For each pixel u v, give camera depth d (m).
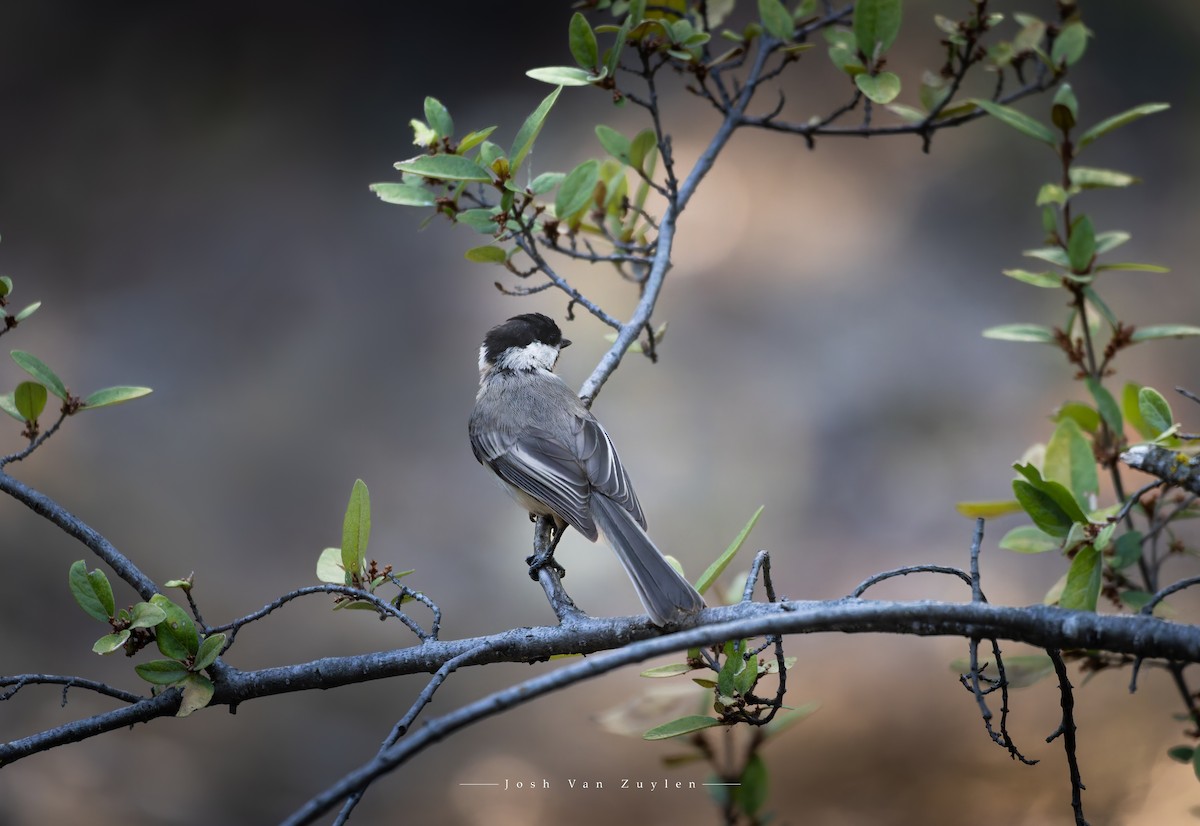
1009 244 17.69
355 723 12.29
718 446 15.14
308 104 21.48
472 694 12.62
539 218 6.38
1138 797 10.01
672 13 6.49
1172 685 10.96
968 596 12.79
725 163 19.16
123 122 20.97
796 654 12.29
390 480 15.61
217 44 21.77
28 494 4.68
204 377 17.22
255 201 20.09
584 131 20.25
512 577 14.03
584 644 4.62
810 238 18.03
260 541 14.72
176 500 15.03
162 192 20.22
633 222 6.79
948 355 16.17
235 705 4.67
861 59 6.13
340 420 16.58
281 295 18.66
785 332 16.69
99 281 18.75
